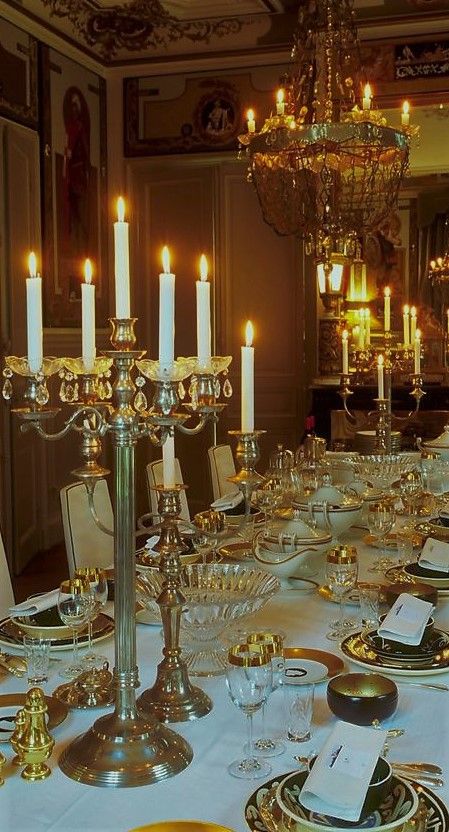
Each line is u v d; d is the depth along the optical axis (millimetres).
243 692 1357
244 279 6402
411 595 2004
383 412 4129
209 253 6438
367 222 4395
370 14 5723
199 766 1368
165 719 1524
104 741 1353
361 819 1143
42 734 1339
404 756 1393
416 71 5871
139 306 6605
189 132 6367
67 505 2768
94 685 1625
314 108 4180
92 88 6234
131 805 1250
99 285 6402
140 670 1756
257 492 2729
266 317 6383
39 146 5461
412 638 1767
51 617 1956
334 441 5328
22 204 5211
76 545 2770
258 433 1737
